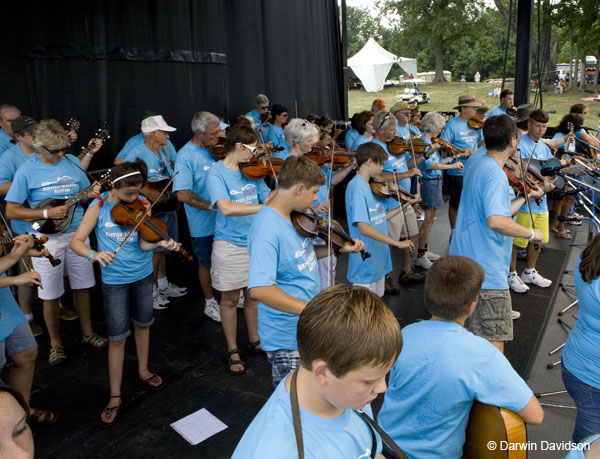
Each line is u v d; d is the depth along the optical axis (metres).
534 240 2.84
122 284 2.99
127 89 6.14
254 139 3.41
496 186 2.84
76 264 3.73
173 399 3.25
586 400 2.12
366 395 1.04
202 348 3.90
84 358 3.78
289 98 8.93
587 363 2.08
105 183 3.92
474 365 1.64
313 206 3.49
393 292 4.79
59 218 3.47
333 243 2.80
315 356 1.01
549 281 4.88
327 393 1.04
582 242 6.05
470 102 5.81
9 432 1.01
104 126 4.62
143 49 6.28
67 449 2.80
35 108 5.23
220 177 3.40
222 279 3.46
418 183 6.36
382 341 1.00
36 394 3.33
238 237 3.43
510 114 6.89
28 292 4.02
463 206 3.08
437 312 1.81
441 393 1.66
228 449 2.79
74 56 5.52
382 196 3.60
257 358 3.72
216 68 7.42
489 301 2.99
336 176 5.13
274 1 8.37
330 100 10.01
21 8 5.01
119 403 3.06
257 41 8.11
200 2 7.02
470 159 4.13
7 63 4.96
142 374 3.35
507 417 1.62
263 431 1.04
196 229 4.16
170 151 5.10
